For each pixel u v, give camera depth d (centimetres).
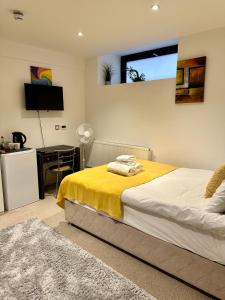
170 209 173
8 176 302
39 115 397
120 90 409
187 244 169
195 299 165
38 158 346
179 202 183
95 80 446
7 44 337
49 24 277
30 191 333
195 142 329
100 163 450
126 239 211
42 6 229
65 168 374
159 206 180
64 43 354
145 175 270
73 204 257
